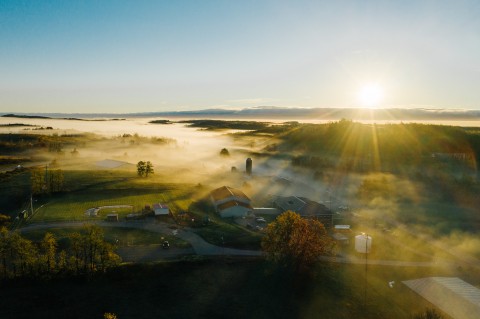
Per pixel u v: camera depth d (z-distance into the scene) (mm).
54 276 65625
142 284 66062
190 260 72875
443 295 64375
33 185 112562
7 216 92125
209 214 106312
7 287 62906
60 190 117750
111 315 54125
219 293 64750
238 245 81250
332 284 68812
